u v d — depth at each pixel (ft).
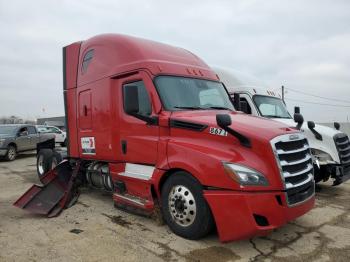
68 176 27.45
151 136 20.30
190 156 17.65
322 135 29.40
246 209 15.78
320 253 16.89
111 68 23.49
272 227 16.06
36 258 15.97
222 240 16.44
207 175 16.78
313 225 20.97
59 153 34.88
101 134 24.26
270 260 16.02
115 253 16.52
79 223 21.01
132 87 20.25
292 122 32.53
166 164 18.69
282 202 16.38
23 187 32.55
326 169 29.22
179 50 24.56
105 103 23.79
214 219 16.72
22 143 59.26
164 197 19.10
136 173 21.15
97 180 26.12
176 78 21.63
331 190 31.37
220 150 17.10
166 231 19.27
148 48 22.62
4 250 16.88
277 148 16.62
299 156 18.07
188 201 17.76
